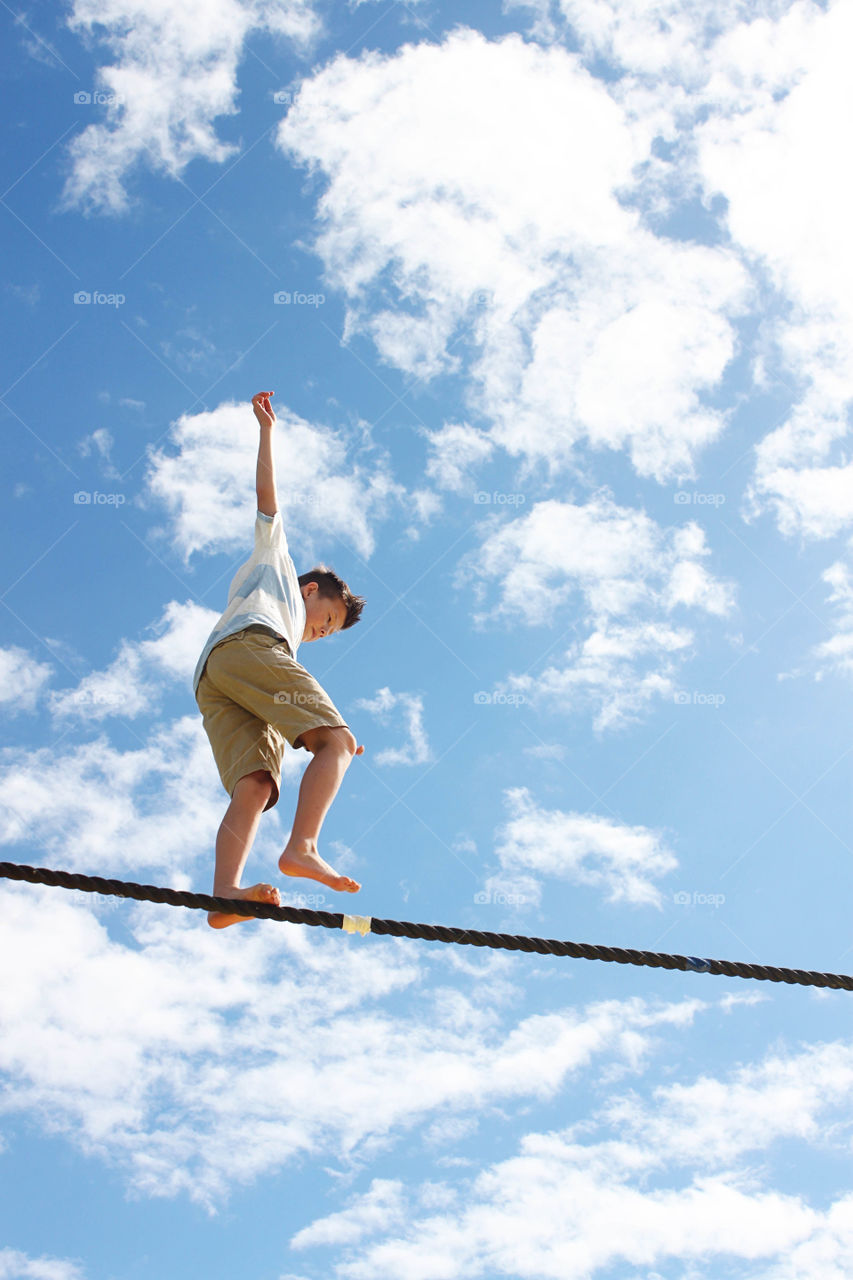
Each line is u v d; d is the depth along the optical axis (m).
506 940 3.62
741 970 3.95
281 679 3.88
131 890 3.35
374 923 3.49
